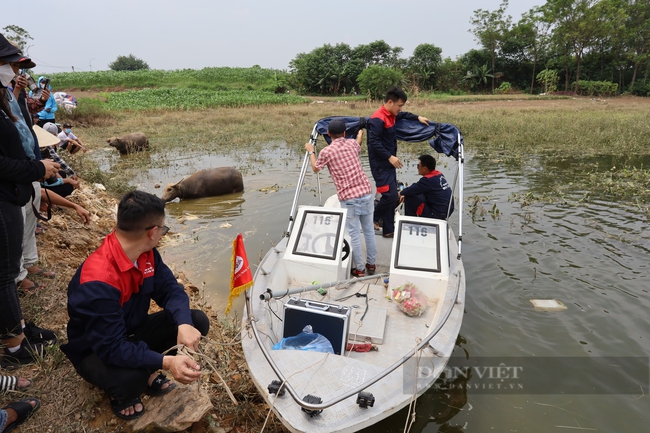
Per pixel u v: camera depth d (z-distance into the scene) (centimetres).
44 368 316
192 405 296
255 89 4872
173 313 283
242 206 870
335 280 453
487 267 575
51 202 423
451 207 614
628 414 339
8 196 289
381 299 446
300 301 367
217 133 1761
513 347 420
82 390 305
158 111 2656
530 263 584
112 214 731
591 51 5506
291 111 2622
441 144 621
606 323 452
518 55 5856
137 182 1027
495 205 772
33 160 320
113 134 1748
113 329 251
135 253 262
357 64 5306
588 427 328
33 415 282
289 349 340
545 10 5253
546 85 5216
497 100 4028
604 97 4822
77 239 569
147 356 252
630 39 5134
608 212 766
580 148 1355
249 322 341
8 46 289
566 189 920
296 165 1205
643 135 1495
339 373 304
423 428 331
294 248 470
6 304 298
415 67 5672
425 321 406
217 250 661
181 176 1082
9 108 299
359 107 3062
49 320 373
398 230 470
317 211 489
